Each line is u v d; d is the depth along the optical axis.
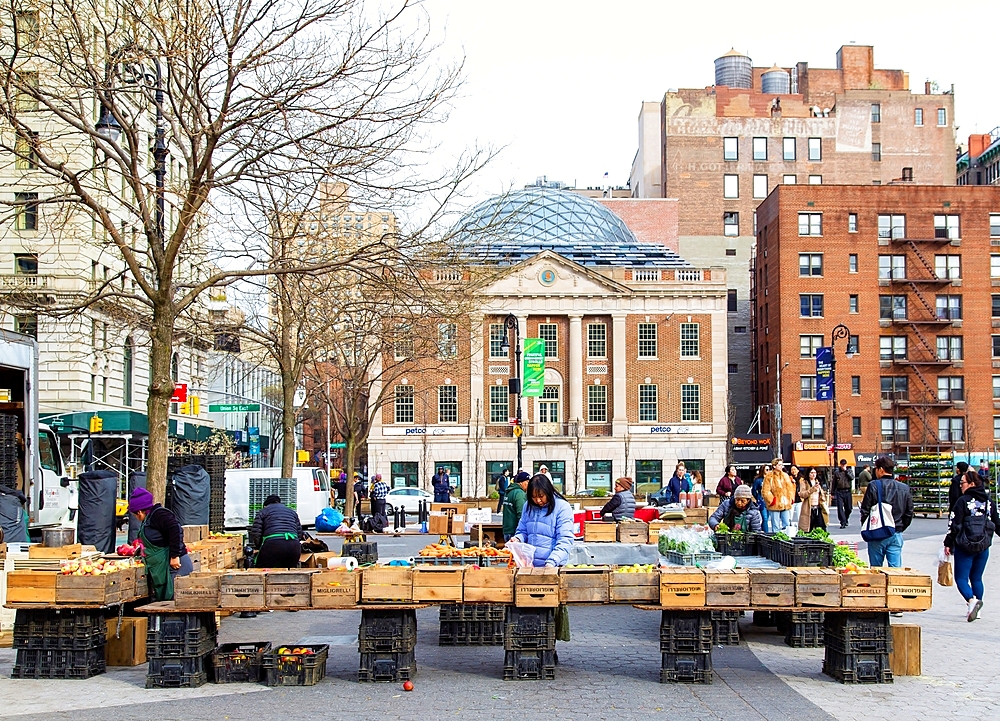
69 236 26.69
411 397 71.56
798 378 76.50
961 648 13.97
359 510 42.59
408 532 39.91
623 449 71.44
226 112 17.77
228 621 16.70
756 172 100.19
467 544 21.84
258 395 96.12
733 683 11.70
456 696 11.04
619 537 21.61
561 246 79.75
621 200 97.44
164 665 11.57
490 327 72.00
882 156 101.12
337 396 57.50
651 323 72.38
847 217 77.38
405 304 23.16
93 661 12.27
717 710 10.34
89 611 12.19
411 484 71.12
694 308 72.38
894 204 77.62
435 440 71.25
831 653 12.06
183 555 13.77
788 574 11.55
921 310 77.44
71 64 18.50
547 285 72.00
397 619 11.83
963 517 16.50
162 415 17.36
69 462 37.88
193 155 18.14
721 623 14.45
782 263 77.06
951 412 76.94
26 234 42.97
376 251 19.53
